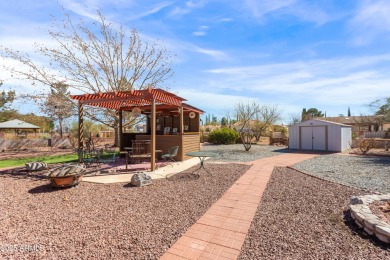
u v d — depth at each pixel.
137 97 7.51
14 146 16.14
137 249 2.55
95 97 8.03
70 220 3.39
